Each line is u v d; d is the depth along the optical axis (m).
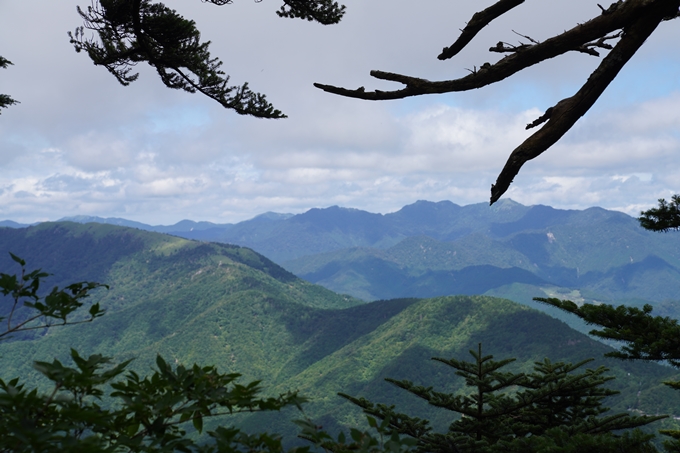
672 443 5.45
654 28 2.61
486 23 2.83
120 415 1.97
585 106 2.68
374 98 3.02
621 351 5.97
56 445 1.63
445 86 2.88
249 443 1.91
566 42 2.69
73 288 2.47
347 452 1.90
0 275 2.29
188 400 2.04
